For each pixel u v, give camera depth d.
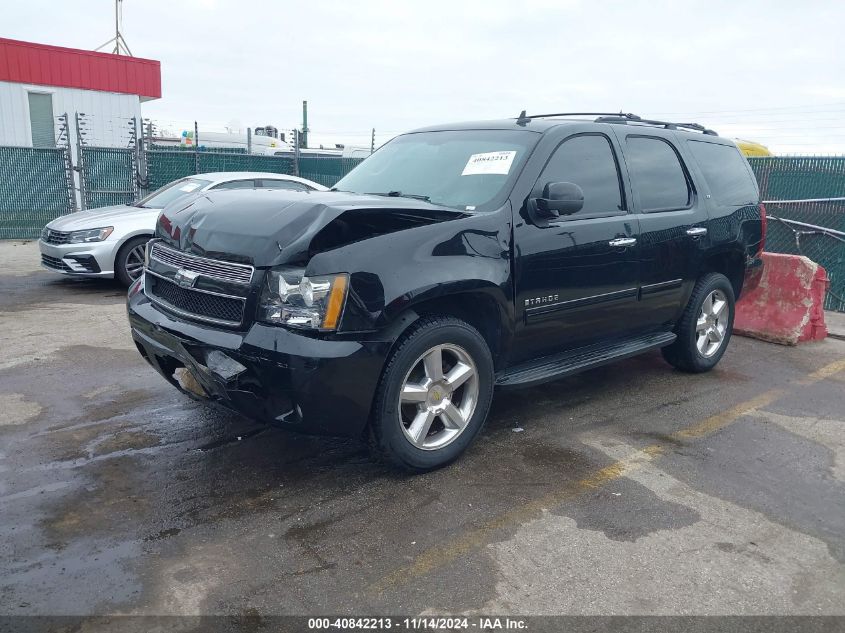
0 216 14.39
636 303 4.88
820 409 5.12
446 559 3.03
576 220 4.36
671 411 4.98
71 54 18.50
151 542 3.10
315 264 3.25
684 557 3.10
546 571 2.96
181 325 3.56
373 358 3.38
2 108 17.70
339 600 2.73
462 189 4.23
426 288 3.50
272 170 17.16
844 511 3.58
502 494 3.64
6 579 2.80
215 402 3.67
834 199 8.80
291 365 3.20
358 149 22.52
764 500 3.67
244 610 2.66
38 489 3.55
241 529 3.22
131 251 9.10
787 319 7.01
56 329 6.87
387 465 3.81
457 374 3.83
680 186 5.32
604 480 3.84
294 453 4.05
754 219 5.95
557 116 5.16
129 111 19.77
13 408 4.66
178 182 10.05
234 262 3.41
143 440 4.19
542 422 4.70
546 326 4.27
